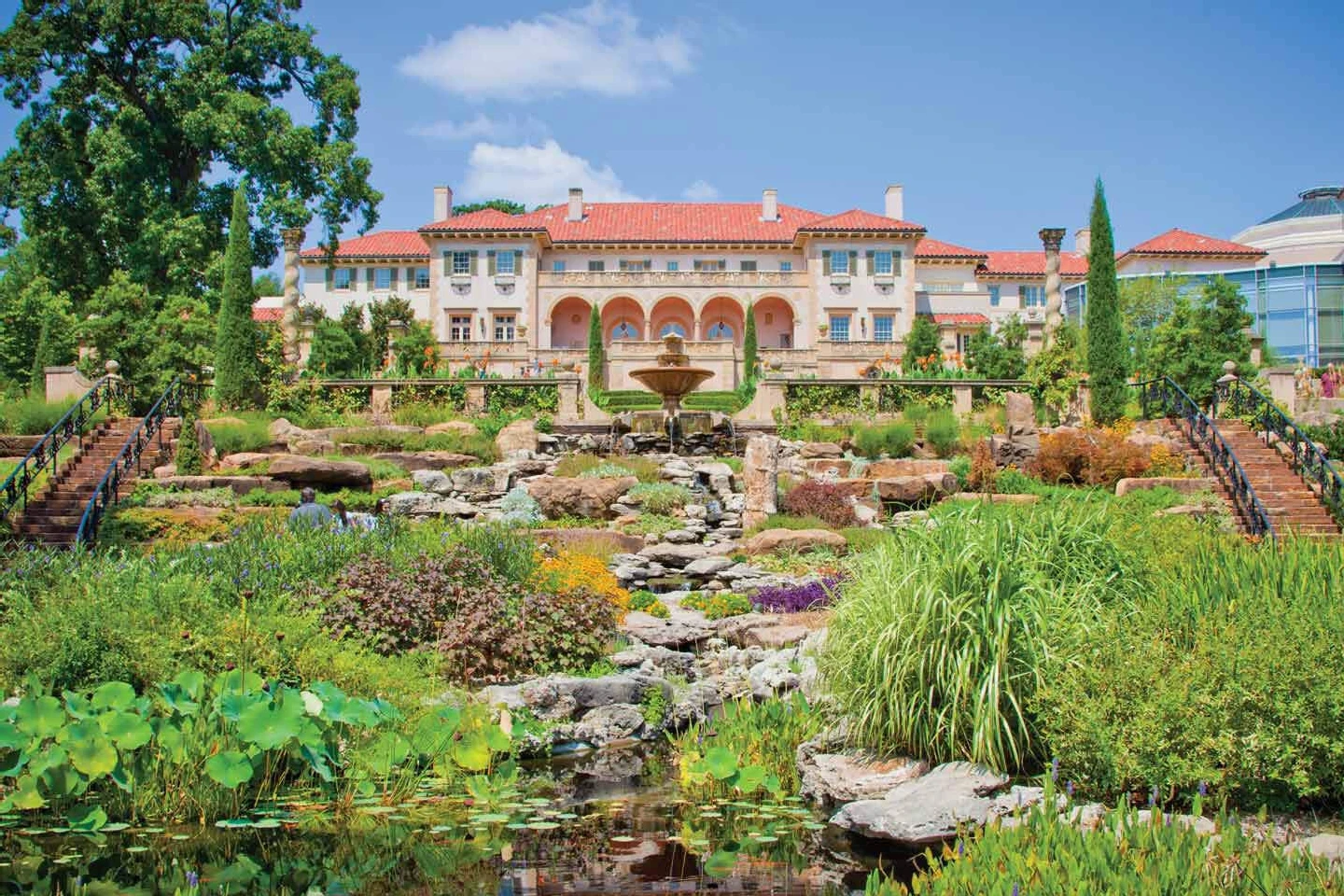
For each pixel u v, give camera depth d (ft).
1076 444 63.52
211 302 114.93
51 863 16.88
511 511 55.11
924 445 71.82
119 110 119.96
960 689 19.36
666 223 202.90
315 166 128.06
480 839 18.62
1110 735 17.75
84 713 18.69
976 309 204.23
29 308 112.98
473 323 188.03
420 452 67.41
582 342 197.98
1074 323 177.99
